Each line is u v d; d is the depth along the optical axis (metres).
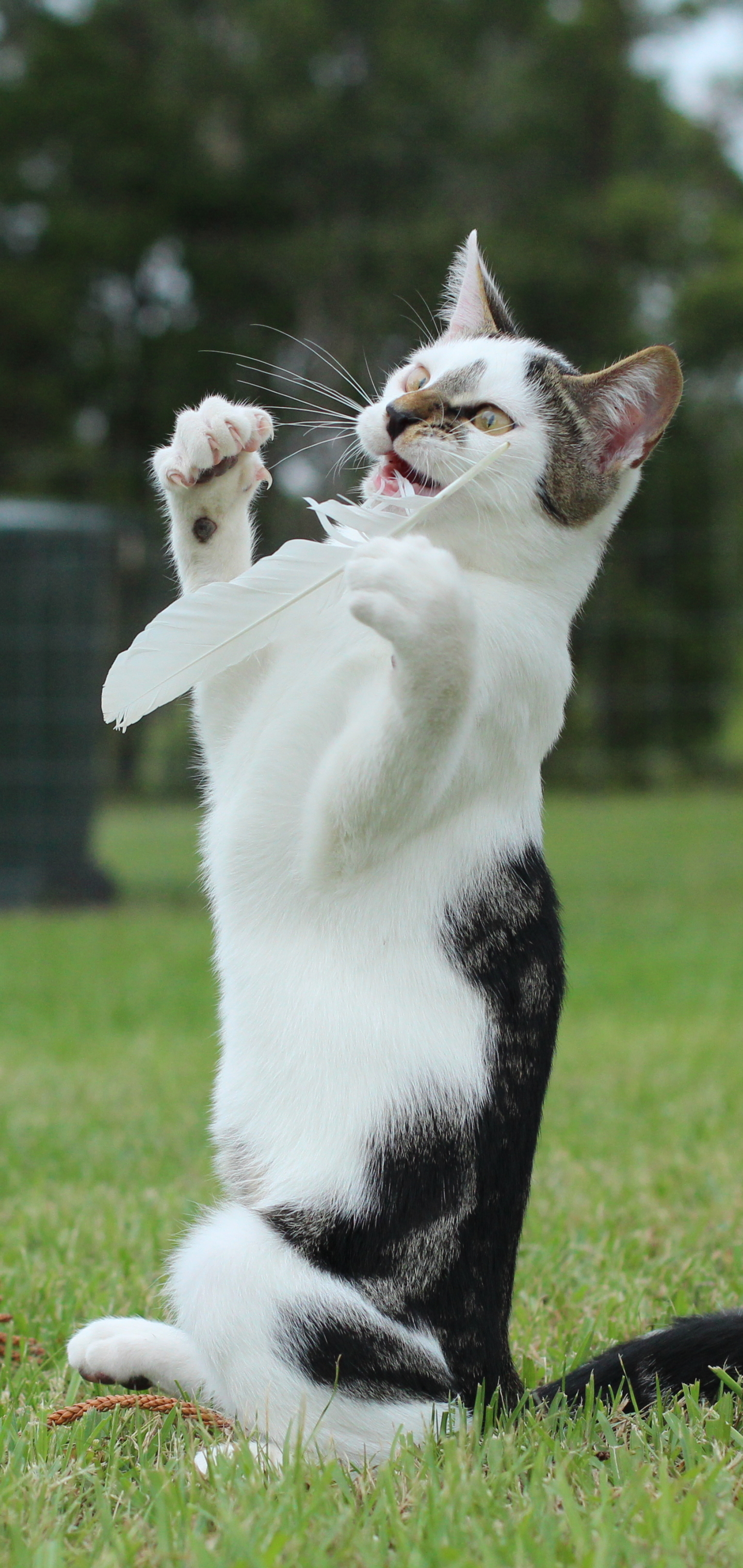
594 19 35.84
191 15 36.28
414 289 32.75
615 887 16.92
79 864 15.73
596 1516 2.55
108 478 34.28
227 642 3.16
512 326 4.31
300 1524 2.54
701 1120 6.61
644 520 31.62
